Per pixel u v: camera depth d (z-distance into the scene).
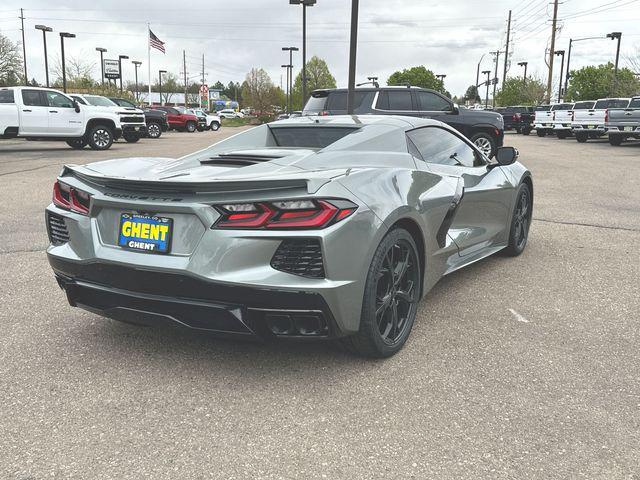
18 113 16.59
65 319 3.63
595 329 3.45
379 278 2.82
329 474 2.07
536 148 20.78
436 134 4.04
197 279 2.53
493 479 2.04
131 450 2.23
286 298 2.48
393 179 2.99
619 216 7.23
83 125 18.05
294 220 2.49
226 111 90.50
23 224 6.64
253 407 2.55
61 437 2.32
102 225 2.83
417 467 2.11
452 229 3.93
